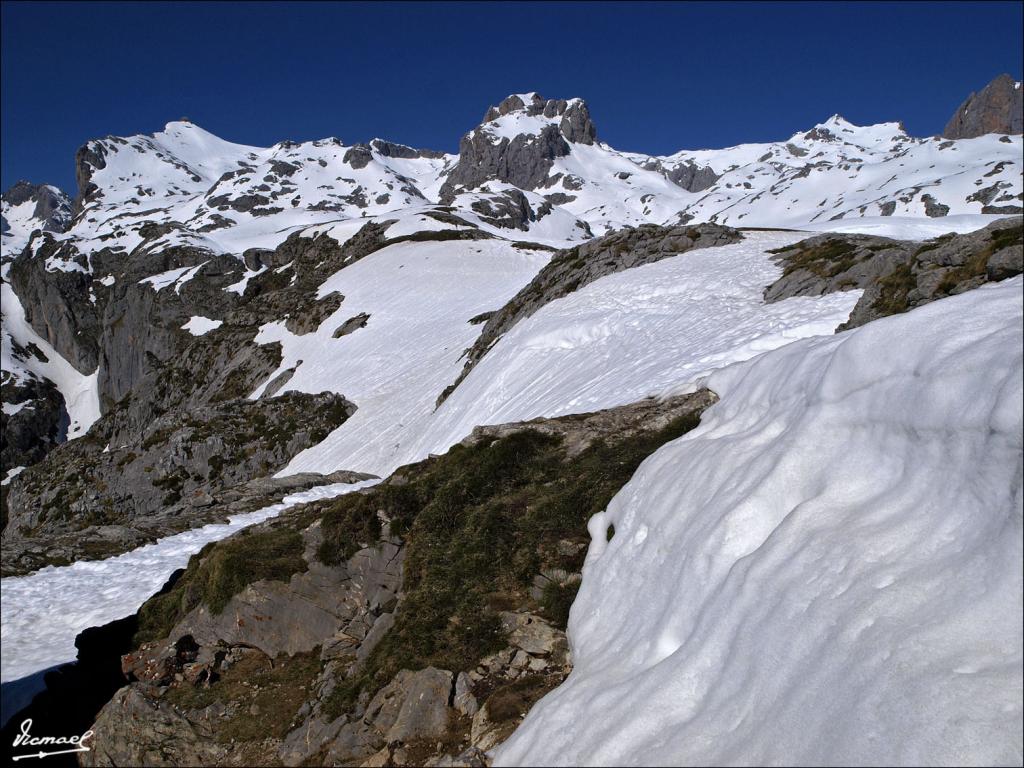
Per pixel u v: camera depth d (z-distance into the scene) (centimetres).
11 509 7719
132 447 5953
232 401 6088
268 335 7781
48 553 2266
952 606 498
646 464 1126
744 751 552
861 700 493
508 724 847
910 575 547
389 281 7894
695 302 2761
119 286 14750
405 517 1321
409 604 1135
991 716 420
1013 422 532
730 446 949
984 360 602
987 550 509
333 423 5384
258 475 5256
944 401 625
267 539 1415
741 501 795
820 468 752
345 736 966
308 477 3250
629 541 989
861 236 3108
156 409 8000
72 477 5972
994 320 649
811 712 526
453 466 1430
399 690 982
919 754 436
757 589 670
